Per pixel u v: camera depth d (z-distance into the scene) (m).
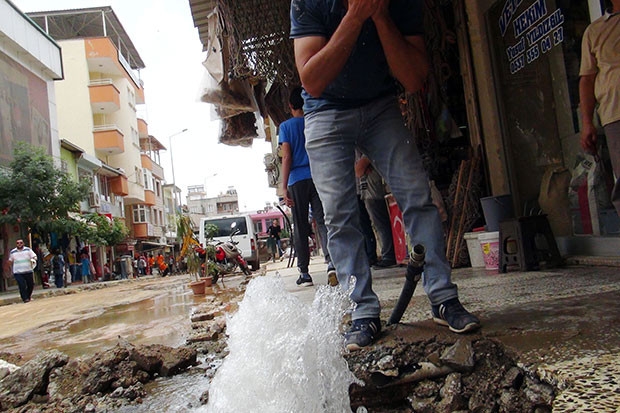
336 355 2.05
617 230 4.04
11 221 21.00
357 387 2.14
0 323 8.21
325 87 2.31
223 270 10.95
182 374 2.92
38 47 26.36
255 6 5.93
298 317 2.11
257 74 6.34
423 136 6.24
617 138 3.26
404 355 2.21
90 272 29.39
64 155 30.16
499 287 3.48
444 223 5.45
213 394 2.02
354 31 2.18
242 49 6.04
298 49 2.34
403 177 2.51
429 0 5.85
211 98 7.68
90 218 29.81
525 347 2.02
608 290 2.85
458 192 5.32
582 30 4.25
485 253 4.64
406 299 2.54
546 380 1.76
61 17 39.06
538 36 4.76
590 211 4.36
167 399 2.44
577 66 4.37
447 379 2.08
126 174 43.94
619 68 3.23
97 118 42.34
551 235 4.16
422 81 2.46
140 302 8.77
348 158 2.54
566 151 4.70
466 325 2.29
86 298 12.99
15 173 21.56
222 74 6.64
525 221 4.13
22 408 2.61
